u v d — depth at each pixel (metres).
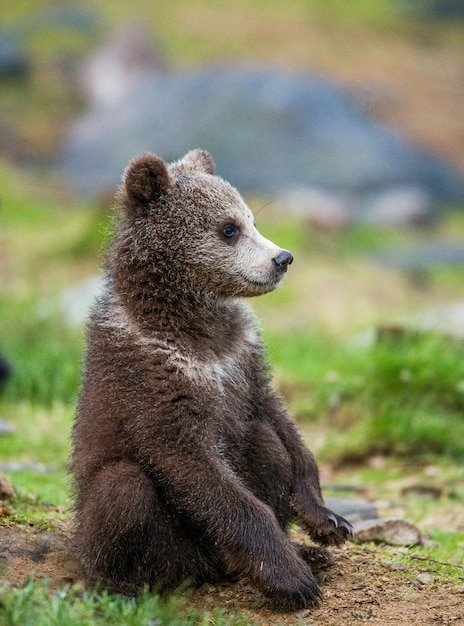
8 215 29.41
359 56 51.47
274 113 35.84
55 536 8.09
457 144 43.09
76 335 18.28
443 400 14.56
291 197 31.92
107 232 8.77
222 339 8.09
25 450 13.48
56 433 14.20
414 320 18.66
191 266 8.12
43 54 45.88
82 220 26.61
